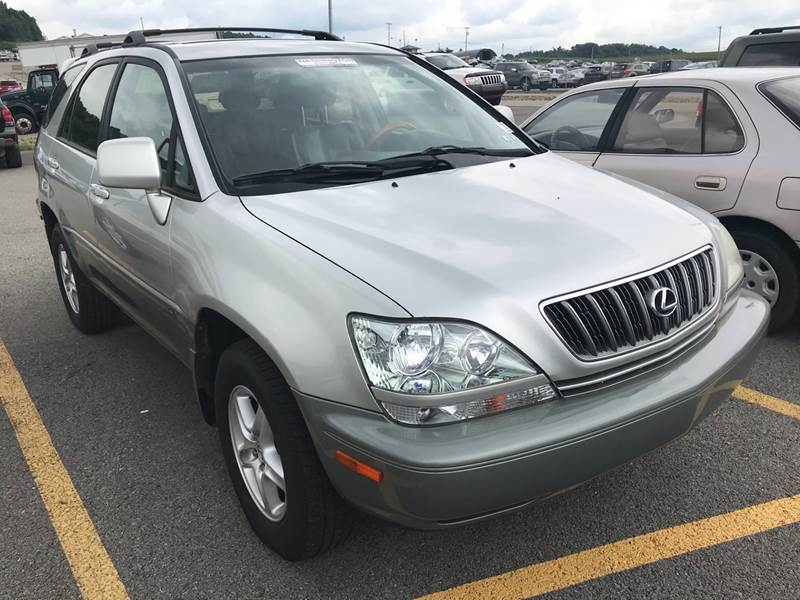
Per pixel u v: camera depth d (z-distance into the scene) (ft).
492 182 9.31
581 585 7.75
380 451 6.22
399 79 11.68
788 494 9.16
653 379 7.23
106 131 12.02
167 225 9.21
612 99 15.88
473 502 6.25
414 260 6.97
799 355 13.20
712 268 8.29
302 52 11.34
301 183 8.95
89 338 15.07
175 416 11.62
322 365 6.64
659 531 8.55
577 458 6.53
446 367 6.31
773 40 23.62
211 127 9.40
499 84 66.18
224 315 7.82
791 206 12.84
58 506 9.35
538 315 6.61
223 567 8.18
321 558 8.27
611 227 7.94
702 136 14.19
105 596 7.79
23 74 211.20
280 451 7.36
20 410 11.96
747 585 7.65
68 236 13.75
